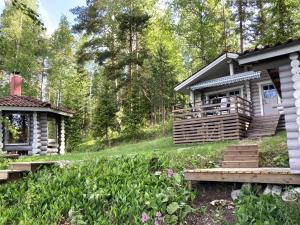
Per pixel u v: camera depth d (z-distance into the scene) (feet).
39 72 111.86
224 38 88.33
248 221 14.25
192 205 17.63
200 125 49.34
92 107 99.45
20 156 47.26
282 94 18.47
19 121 53.72
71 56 118.93
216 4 87.56
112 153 41.06
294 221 13.19
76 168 25.57
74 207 18.71
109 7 89.86
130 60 78.23
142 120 73.61
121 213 17.10
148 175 21.72
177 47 95.76
